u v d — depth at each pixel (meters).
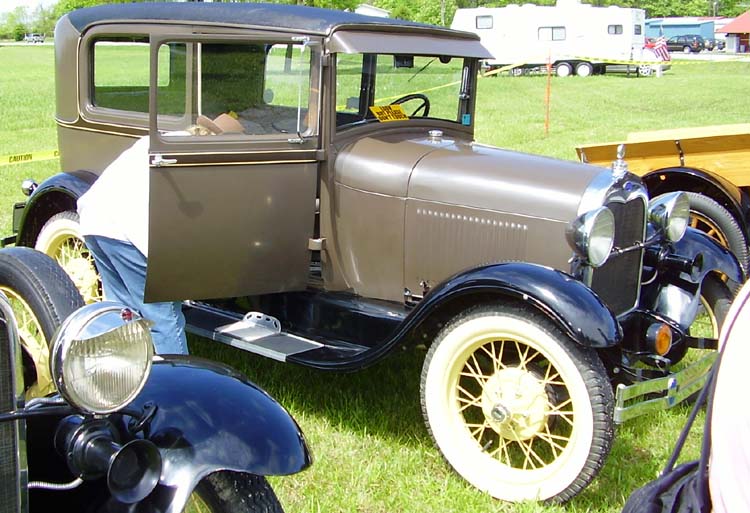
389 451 3.67
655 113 17.00
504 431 3.42
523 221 3.66
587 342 3.06
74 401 2.14
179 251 3.72
